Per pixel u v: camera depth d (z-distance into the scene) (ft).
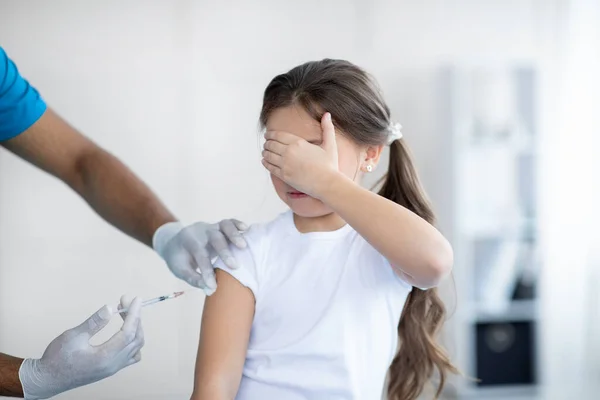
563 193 12.85
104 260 11.89
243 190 12.19
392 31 12.50
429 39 12.59
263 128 4.18
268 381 3.88
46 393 4.41
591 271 12.94
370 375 3.99
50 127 5.70
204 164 12.08
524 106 12.16
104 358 4.24
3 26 11.45
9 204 11.69
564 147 12.85
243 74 12.12
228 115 12.10
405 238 3.58
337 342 3.88
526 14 12.84
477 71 12.07
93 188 5.81
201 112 12.03
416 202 4.66
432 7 12.59
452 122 11.82
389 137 4.24
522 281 12.24
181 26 11.91
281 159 3.78
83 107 11.68
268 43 12.17
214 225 5.12
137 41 11.80
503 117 12.12
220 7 12.01
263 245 4.09
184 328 12.03
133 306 4.31
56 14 11.58
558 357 12.97
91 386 11.73
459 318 11.80
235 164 12.16
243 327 3.96
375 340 3.98
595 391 12.39
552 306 12.92
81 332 4.32
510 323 12.15
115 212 5.78
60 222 11.80
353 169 4.05
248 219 12.23
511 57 12.32
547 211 12.84
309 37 12.28
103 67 11.73
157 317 11.96
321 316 3.90
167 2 11.84
